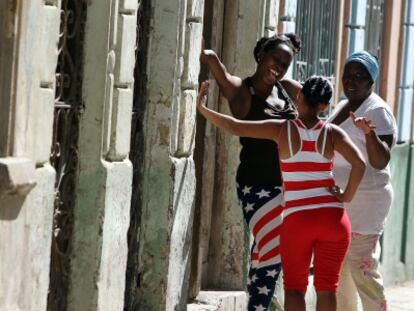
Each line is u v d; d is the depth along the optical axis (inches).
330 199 408.5
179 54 452.1
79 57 411.5
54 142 401.7
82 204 414.0
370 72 449.1
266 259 433.7
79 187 413.4
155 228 454.0
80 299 414.3
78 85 411.8
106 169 411.5
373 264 450.9
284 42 434.9
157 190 454.3
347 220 411.8
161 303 454.0
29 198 369.7
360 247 448.5
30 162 362.0
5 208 356.5
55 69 382.9
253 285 435.8
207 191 505.0
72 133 412.5
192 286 493.0
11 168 352.5
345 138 408.5
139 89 452.1
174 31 450.0
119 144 418.9
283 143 408.5
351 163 408.2
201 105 414.3
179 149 457.1
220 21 509.0
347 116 453.1
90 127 411.8
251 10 509.7
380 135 448.1
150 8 451.2
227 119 411.2
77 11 409.7
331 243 409.7
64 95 406.6
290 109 439.8
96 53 410.3
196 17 458.6
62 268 414.3
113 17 410.3
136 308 454.9
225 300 498.6
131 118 436.5
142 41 450.9
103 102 410.3
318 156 407.5
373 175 446.9
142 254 454.6
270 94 439.5
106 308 419.8
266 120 414.3
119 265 425.7
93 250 413.1
